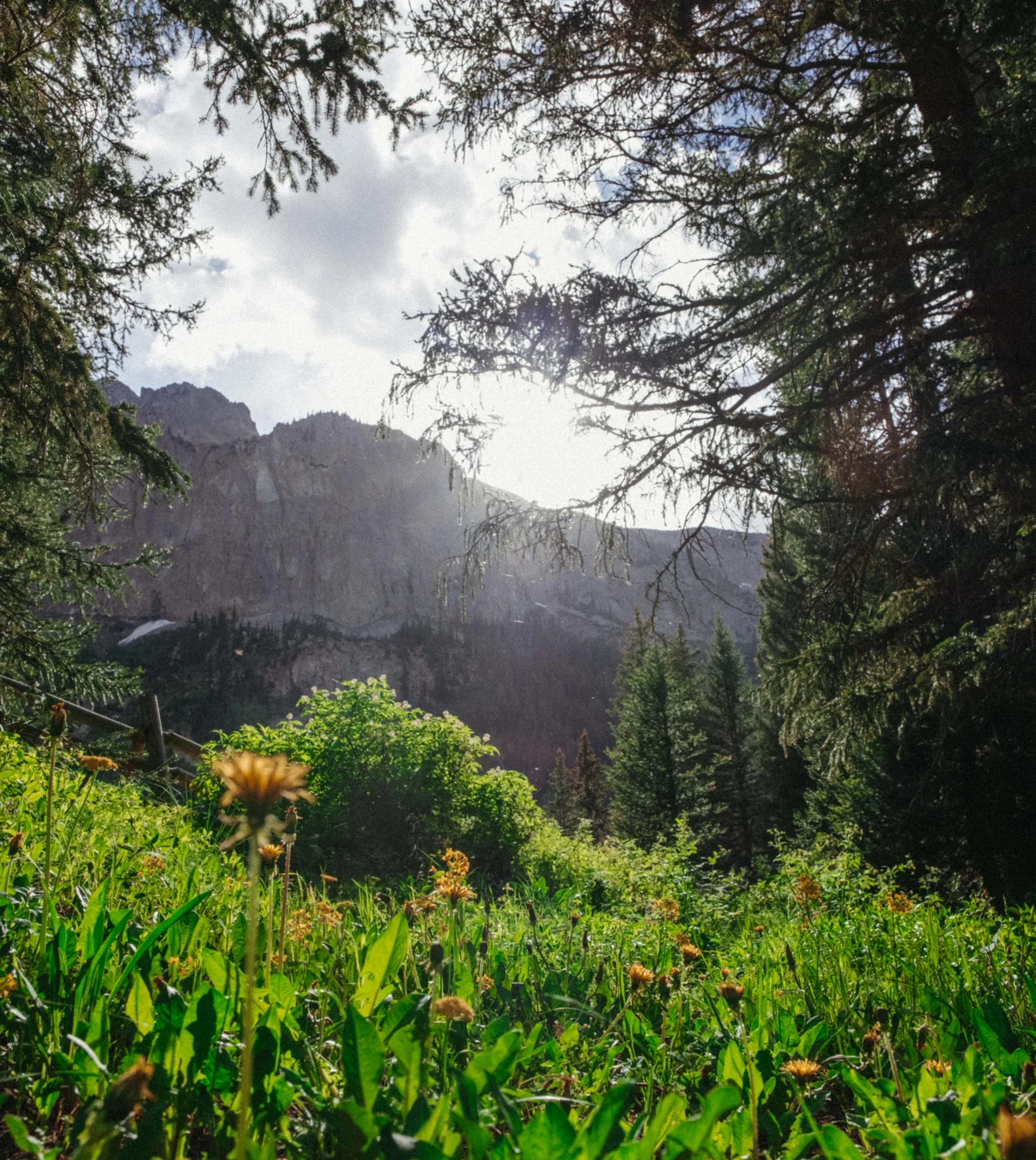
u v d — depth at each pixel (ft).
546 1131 3.03
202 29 17.12
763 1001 7.85
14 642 21.17
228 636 545.03
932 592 24.47
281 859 21.93
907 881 41.86
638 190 23.93
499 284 21.30
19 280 16.75
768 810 102.94
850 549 24.75
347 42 18.06
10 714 18.29
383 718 26.91
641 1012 7.48
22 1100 4.32
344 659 552.41
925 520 22.30
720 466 22.38
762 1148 4.76
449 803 26.55
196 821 18.49
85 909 6.12
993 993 8.67
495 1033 5.43
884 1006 7.93
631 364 21.77
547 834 29.60
